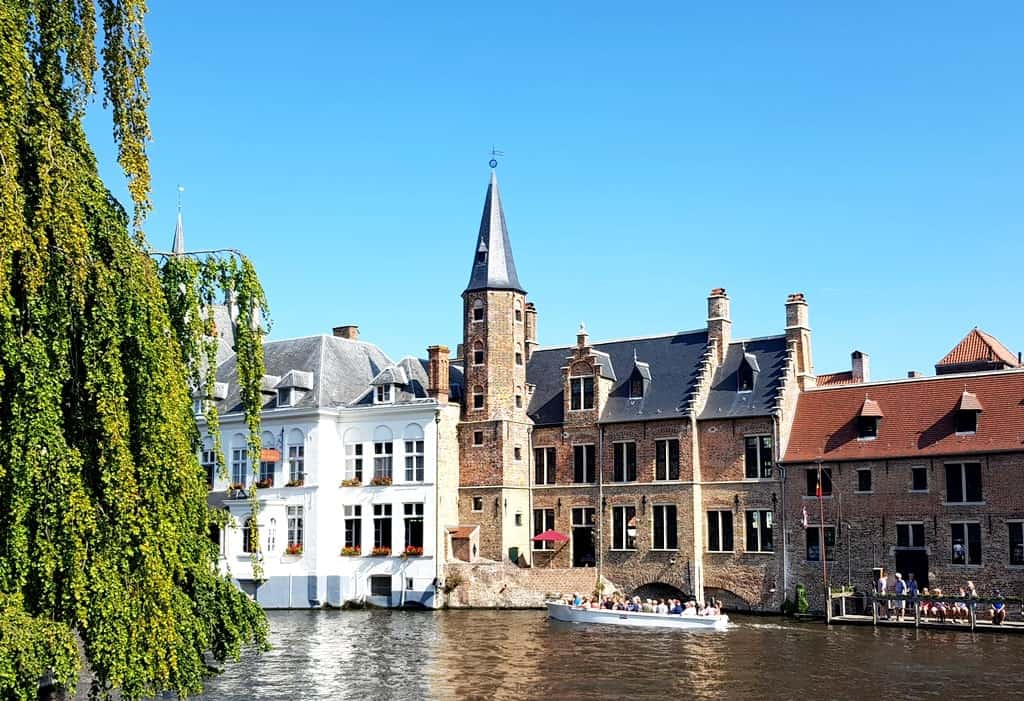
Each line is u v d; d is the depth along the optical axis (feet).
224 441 193.26
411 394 191.31
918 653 118.42
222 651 71.36
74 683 53.72
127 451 58.49
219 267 73.00
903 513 154.81
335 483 185.78
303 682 102.27
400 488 181.47
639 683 101.35
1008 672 105.91
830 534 160.97
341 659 116.16
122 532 57.57
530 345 205.26
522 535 185.88
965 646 124.06
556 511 186.09
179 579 66.39
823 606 159.63
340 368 196.34
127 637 56.39
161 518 60.18
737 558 168.55
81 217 57.77
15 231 52.39
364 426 186.29
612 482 180.75
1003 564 146.30
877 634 135.85
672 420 175.83
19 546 54.34
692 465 172.76
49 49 60.23
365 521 183.21
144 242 65.67
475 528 181.78
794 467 164.86
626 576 176.65
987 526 147.95
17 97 54.49
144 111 62.95
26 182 56.49
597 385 183.83
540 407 192.95
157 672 57.57
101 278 59.16
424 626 147.02
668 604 159.43
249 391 74.02
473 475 184.85
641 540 176.24
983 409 153.38
